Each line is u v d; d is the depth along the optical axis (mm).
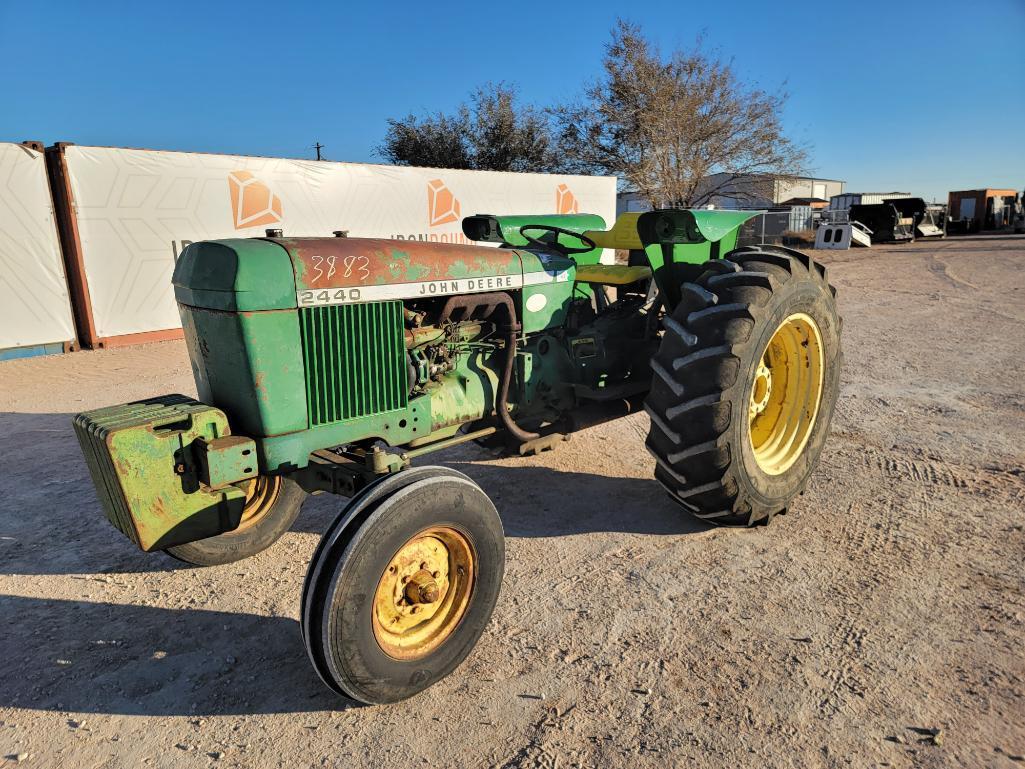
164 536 2574
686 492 3414
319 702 2490
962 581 3117
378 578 2301
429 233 12984
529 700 2449
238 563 3535
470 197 13617
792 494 3748
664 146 25594
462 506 2500
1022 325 9258
